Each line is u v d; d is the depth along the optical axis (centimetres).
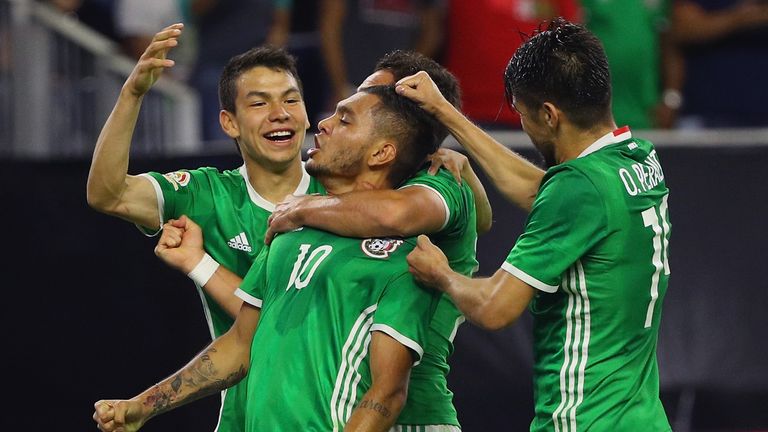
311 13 2452
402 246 1272
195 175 1497
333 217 1284
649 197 1266
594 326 1252
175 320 2022
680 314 1928
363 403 1210
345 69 2402
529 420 1928
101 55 2355
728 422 1923
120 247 2042
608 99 1282
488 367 1934
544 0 2320
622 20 2375
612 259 1239
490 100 2291
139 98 1377
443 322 1349
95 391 2042
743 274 1925
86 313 2045
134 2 2645
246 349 1345
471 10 2300
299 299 1269
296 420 1229
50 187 2059
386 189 1321
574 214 1230
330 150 1308
